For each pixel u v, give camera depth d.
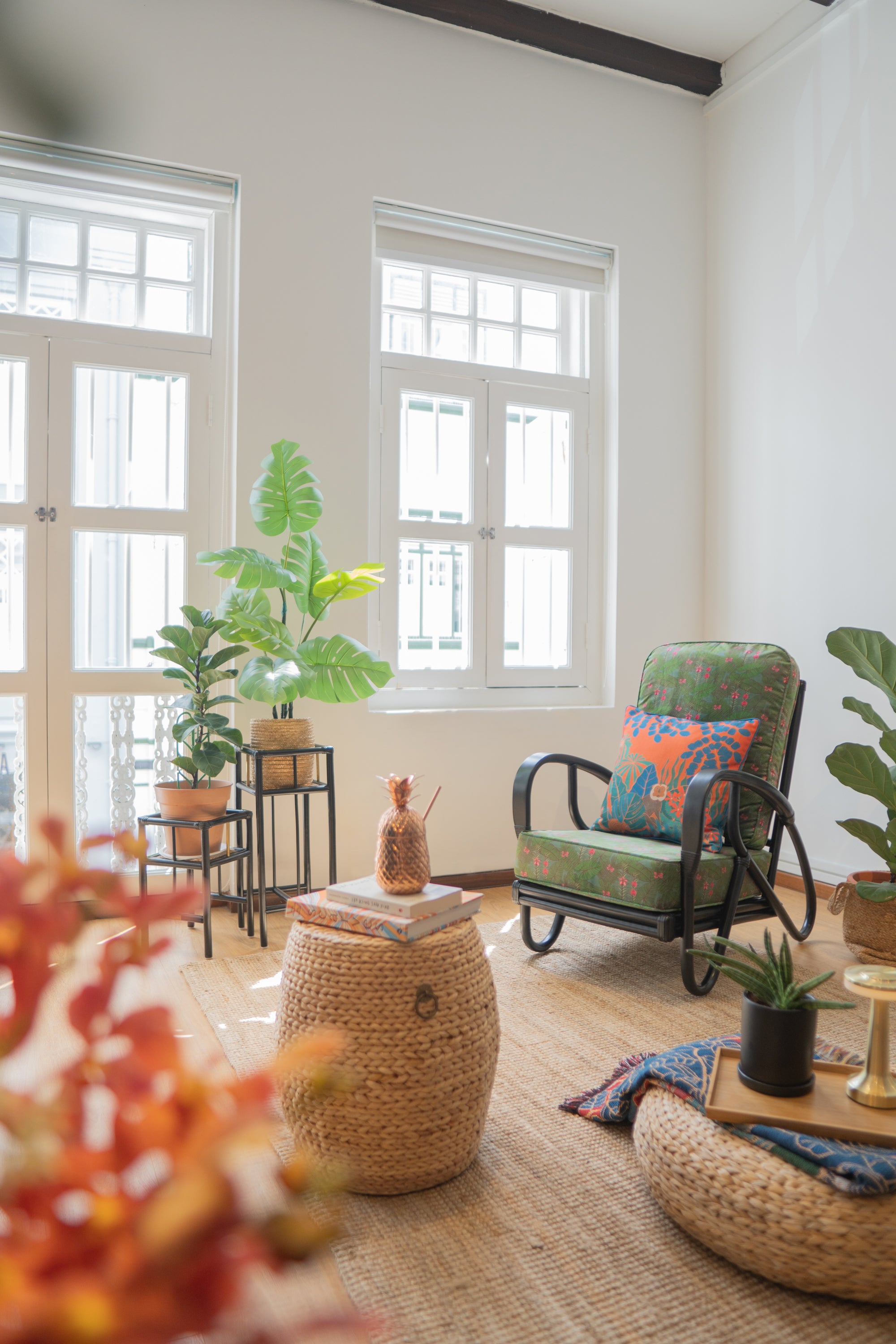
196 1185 0.34
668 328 4.20
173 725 3.28
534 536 4.01
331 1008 1.57
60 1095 0.43
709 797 2.74
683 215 4.23
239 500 3.37
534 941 2.97
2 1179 0.38
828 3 3.61
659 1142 1.49
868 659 2.95
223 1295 0.34
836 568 3.63
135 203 3.31
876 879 3.00
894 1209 1.30
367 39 3.56
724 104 4.17
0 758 3.23
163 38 3.25
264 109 3.39
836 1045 2.14
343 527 3.53
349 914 1.65
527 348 4.06
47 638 3.23
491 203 3.79
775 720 2.90
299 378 3.45
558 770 3.92
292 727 3.04
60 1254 0.35
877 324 3.46
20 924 0.45
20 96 3.09
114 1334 0.32
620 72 4.05
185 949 2.91
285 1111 1.64
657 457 4.18
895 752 2.84
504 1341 1.25
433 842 3.69
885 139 3.42
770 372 3.93
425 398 3.82
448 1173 1.61
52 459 3.23
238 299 3.37
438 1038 1.57
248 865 3.02
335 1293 1.34
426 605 3.83
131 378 3.35
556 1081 2.02
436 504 3.84
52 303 3.29
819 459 3.70
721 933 2.61
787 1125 1.39
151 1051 0.43
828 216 3.66
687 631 4.25
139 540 3.38
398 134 3.61
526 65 3.87
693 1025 2.34
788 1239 1.31
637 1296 1.34
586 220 4.00
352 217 3.53
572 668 4.11
